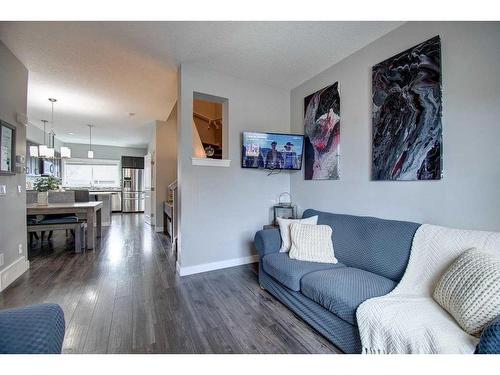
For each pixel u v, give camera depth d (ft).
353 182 8.43
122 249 12.87
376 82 7.56
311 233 7.48
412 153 6.58
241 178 10.61
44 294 7.54
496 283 3.47
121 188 28.91
